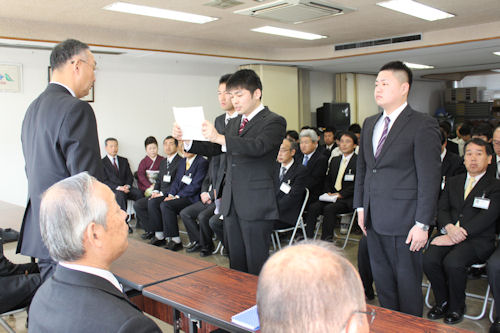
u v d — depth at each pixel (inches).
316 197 208.7
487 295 120.1
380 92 91.4
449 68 413.7
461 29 243.4
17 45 215.3
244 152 86.6
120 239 47.9
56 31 207.3
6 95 227.5
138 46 236.7
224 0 173.0
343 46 290.4
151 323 42.1
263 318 25.4
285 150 168.1
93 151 70.0
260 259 97.3
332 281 24.7
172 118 297.3
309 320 23.9
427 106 560.4
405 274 92.4
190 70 301.4
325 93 415.8
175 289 70.4
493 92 552.7
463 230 122.9
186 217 195.0
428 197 87.1
